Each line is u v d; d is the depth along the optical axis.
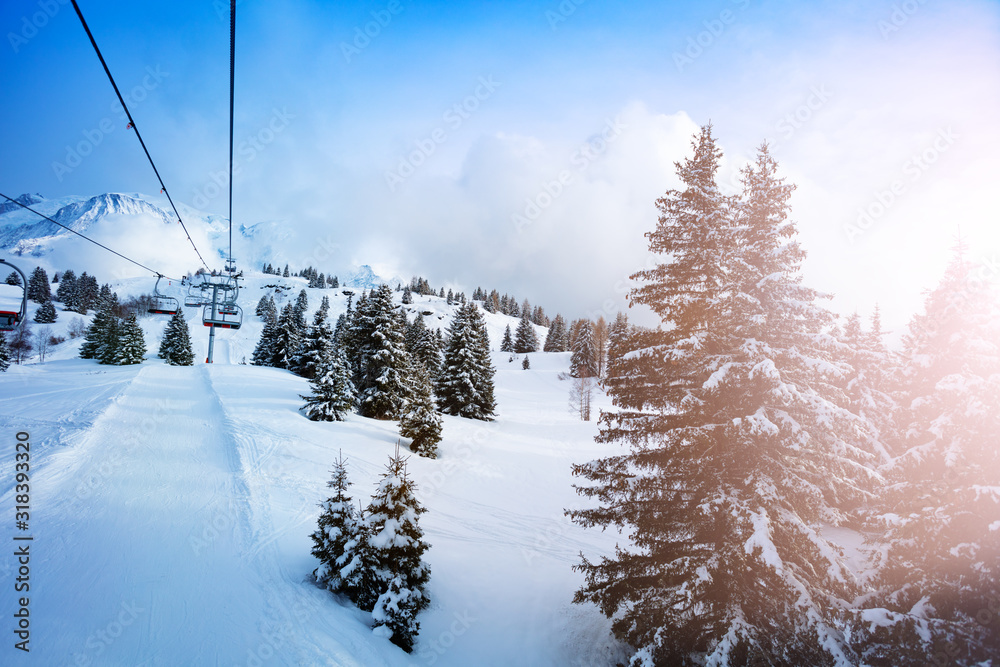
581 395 52.72
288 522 13.87
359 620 9.45
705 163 10.16
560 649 11.30
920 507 8.93
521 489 24.11
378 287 35.91
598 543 17.97
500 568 14.87
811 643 7.46
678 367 9.95
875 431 8.54
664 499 10.16
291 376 50.97
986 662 7.48
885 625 7.79
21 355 65.25
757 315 8.67
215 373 46.53
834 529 17.52
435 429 27.64
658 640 9.04
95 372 46.81
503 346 119.88
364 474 21.20
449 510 19.45
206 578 9.74
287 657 7.55
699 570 8.93
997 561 7.90
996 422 8.60
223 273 40.00
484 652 10.61
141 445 20.08
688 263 10.09
